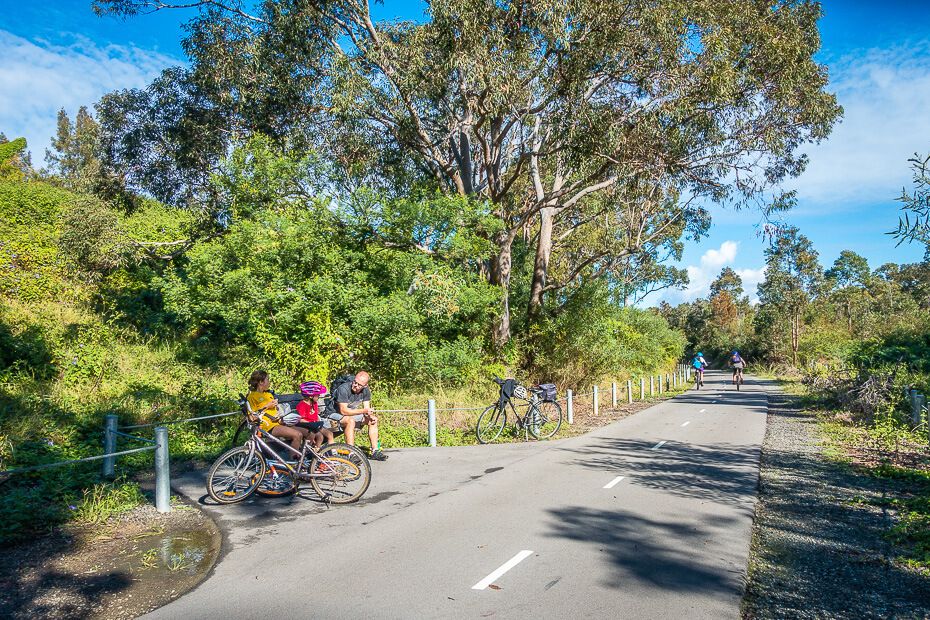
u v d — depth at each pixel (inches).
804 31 721.0
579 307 874.1
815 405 810.8
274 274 621.6
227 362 680.4
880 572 216.1
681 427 633.6
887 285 2338.8
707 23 661.3
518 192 1053.2
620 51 671.8
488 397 692.7
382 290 678.5
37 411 418.3
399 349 633.0
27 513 267.1
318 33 700.0
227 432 470.9
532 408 558.3
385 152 829.8
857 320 1838.1
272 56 714.2
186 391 524.1
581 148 701.3
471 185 806.5
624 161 726.5
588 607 181.8
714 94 667.4
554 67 665.0
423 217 695.1
